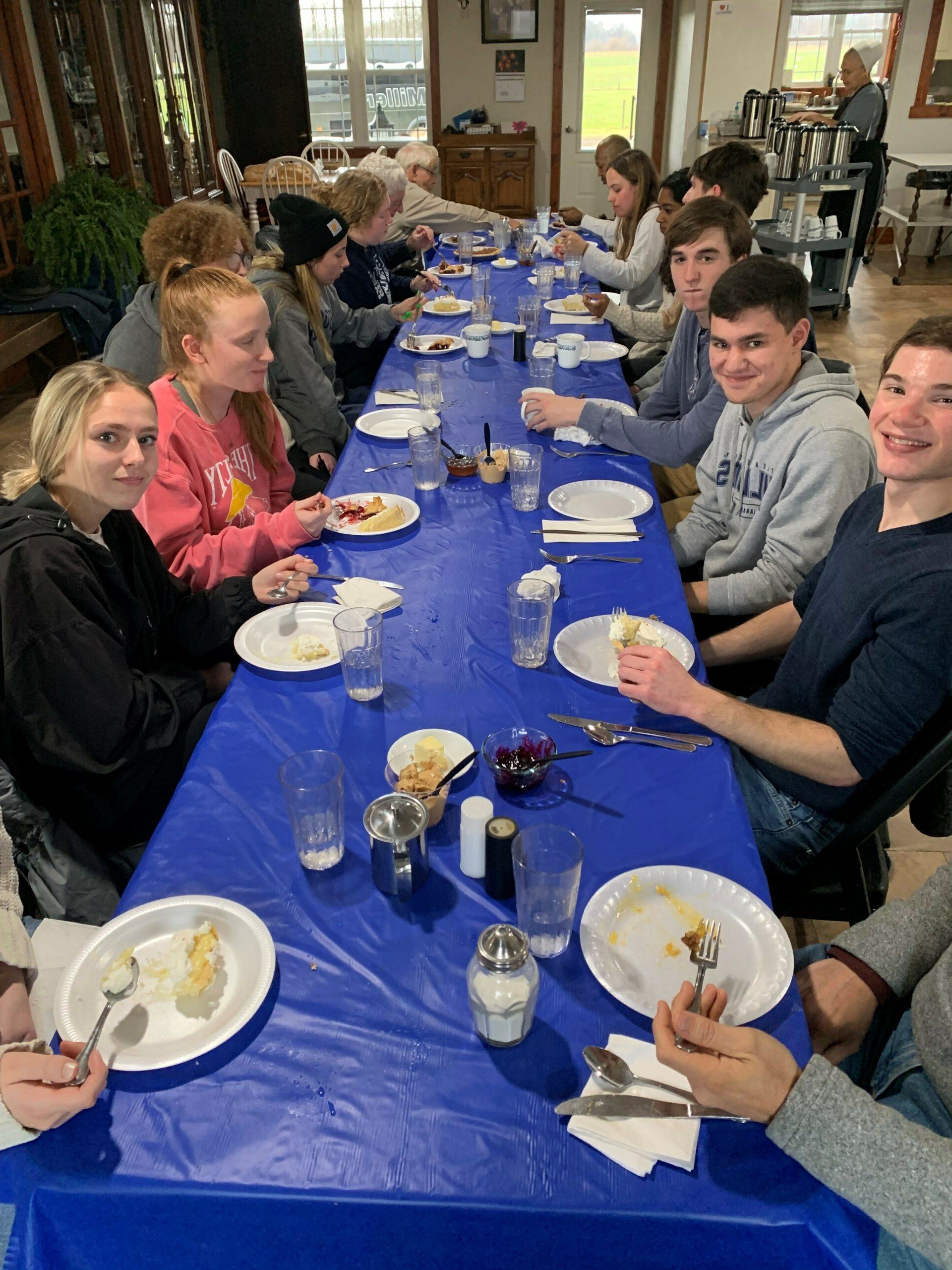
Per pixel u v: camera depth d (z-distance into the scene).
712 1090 0.80
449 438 2.47
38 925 1.31
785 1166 0.80
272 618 1.66
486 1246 0.79
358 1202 0.77
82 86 5.57
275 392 2.90
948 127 8.15
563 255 4.42
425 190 5.59
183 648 1.80
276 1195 0.77
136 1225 0.80
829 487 1.76
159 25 6.62
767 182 3.11
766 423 1.90
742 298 1.77
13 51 4.89
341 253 2.92
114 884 1.43
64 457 1.47
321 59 8.28
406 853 1.03
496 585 1.76
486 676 1.48
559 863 1.03
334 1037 0.91
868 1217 0.78
